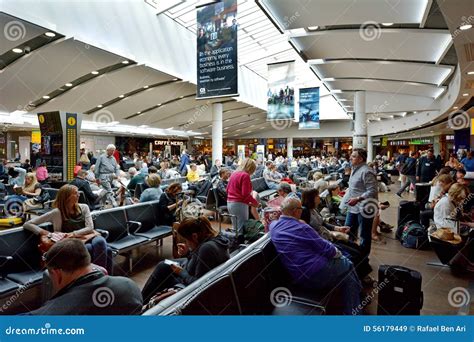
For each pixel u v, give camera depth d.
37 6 7.24
